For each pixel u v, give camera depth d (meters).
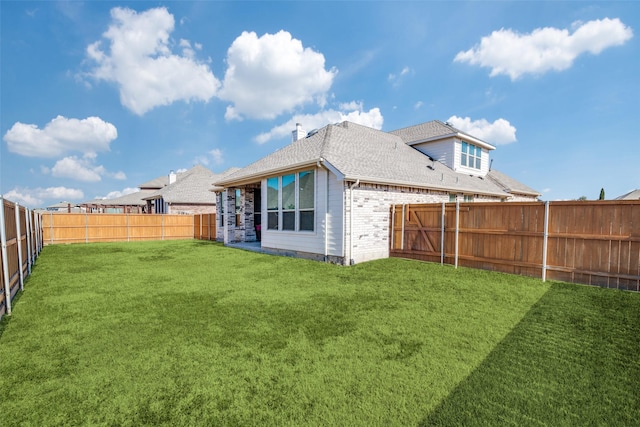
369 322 4.36
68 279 7.37
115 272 8.25
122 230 19.27
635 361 3.21
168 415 2.36
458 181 14.06
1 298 4.64
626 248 5.99
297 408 2.43
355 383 2.78
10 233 5.78
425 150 17.67
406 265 8.84
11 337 3.88
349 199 9.23
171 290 6.24
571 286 6.30
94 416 2.36
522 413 2.37
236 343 3.66
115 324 4.31
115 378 2.89
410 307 5.04
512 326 4.18
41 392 2.68
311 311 4.86
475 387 2.71
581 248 6.50
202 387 2.74
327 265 9.12
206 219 20.28
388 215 10.38
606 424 2.26
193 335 3.91
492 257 7.88
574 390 2.68
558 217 6.79
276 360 3.23
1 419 2.32
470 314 4.68
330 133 12.52
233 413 2.38
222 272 8.16
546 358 3.27
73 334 3.96
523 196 23.02
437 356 3.30
